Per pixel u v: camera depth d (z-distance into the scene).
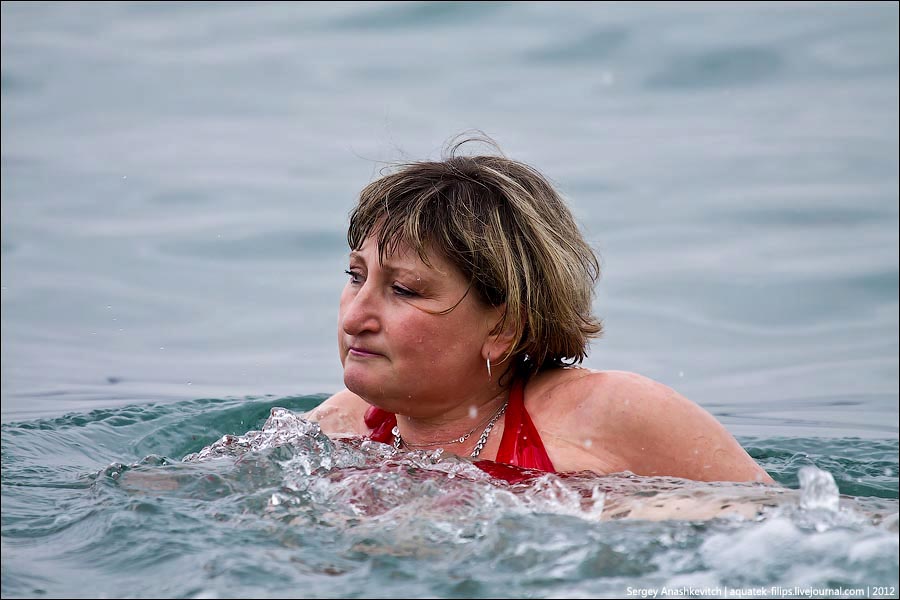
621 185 23.11
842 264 19.50
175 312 18.30
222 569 5.66
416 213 7.83
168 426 11.25
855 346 16.73
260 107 28.20
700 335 17.36
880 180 23.03
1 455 9.60
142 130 27.03
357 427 8.95
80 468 9.20
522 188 8.28
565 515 6.21
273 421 8.44
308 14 33.72
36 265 19.98
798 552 5.64
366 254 8.01
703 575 5.46
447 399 8.13
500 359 8.07
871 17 31.55
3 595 5.46
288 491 6.92
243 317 18.12
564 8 32.88
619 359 16.55
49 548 6.23
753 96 27.95
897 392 15.11
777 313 18.05
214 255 20.59
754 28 31.20
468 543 6.01
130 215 22.42
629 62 29.70
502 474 7.43
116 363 16.30
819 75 28.69
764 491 6.75
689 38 30.45
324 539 6.19
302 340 17.25
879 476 9.95
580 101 27.59
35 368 16.14
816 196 22.39
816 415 14.26
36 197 23.23
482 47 30.78
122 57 31.28
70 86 29.58
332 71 29.81
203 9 34.84
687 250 20.36
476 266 7.80
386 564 5.68
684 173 23.69
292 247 20.91
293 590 5.41
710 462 7.67
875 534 5.80
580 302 8.41
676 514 6.43
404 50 30.86
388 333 7.88
